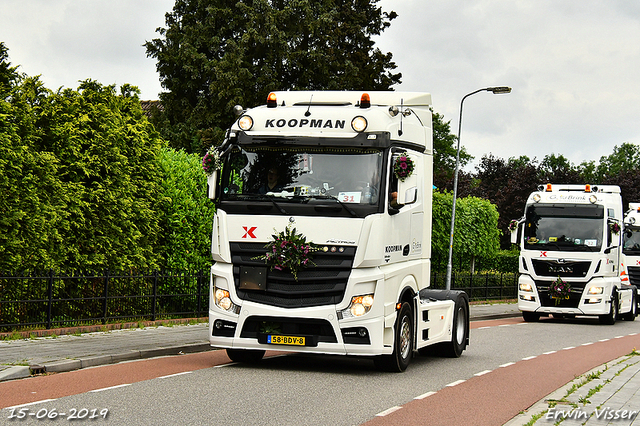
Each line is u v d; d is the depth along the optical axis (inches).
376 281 419.5
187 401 331.9
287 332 422.0
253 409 319.9
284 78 1526.8
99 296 612.1
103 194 616.4
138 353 474.0
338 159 428.5
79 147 597.0
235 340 427.2
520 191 2429.9
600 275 967.0
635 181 2630.4
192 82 1502.2
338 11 1608.0
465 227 1471.5
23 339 515.2
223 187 439.2
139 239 676.1
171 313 693.9
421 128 497.7
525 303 995.3
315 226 419.2
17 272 541.3
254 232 425.4
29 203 546.0
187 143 1466.5
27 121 554.6
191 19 1526.8
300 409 325.1
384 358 447.2
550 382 440.1
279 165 432.5
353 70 1547.7
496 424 311.7
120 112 668.7
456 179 1205.1
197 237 733.9
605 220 976.9
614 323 1038.4
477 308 1207.6
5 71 608.4
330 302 416.8
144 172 677.3
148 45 1537.9
